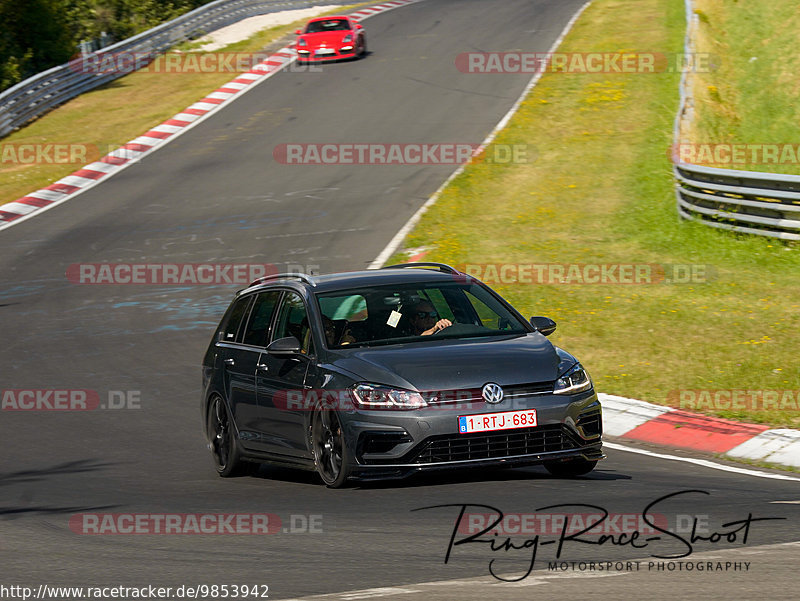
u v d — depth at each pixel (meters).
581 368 30.47
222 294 69.62
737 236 70.12
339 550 22.97
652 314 55.56
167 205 94.81
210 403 36.31
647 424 39.91
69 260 80.19
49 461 38.59
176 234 85.62
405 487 30.14
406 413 28.33
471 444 28.48
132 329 62.50
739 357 46.84
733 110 114.31
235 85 139.00
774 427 37.94
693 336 50.84
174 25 162.38
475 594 18.95
